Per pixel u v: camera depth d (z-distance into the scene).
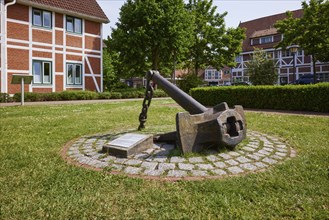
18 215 2.38
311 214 2.36
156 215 2.37
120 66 31.42
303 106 11.40
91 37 21.19
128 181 3.07
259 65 22.84
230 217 2.33
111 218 2.32
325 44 21.52
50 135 5.71
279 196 2.71
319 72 32.94
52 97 17.11
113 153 4.07
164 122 7.62
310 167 3.54
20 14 17.08
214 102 14.59
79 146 4.72
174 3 23.91
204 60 32.94
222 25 32.84
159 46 23.48
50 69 18.73
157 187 2.93
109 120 8.05
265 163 3.72
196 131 4.05
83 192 2.81
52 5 18.28
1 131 6.18
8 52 16.59
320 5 21.86
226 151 4.12
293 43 24.08
